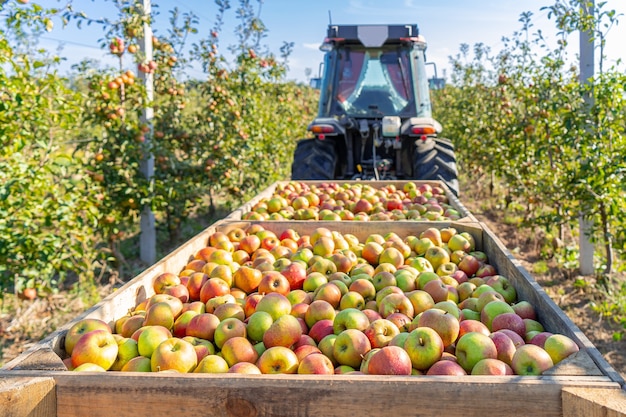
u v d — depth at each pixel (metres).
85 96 7.16
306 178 7.47
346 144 7.89
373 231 4.08
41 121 5.18
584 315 5.90
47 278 6.03
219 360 2.13
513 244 8.97
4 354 5.12
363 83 8.34
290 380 1.71
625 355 4.95
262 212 4.79
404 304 2.63
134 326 2.49
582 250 7.17
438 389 1.67
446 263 3.46
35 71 5.43
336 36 8.11
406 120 7.51
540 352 1.95
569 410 1.61
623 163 6.00
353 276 3.18
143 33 7.85
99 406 1.76
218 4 9.55
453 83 19.02
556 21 6.88
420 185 6.16
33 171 5.18
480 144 12.21
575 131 6.77
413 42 8.20
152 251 8.20
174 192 8.34
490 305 2.53
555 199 7.57
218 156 9.40
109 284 7.16
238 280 3.09
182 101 9.29
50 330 5.73
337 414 1.69
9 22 4.83
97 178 7.15
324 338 2.38
